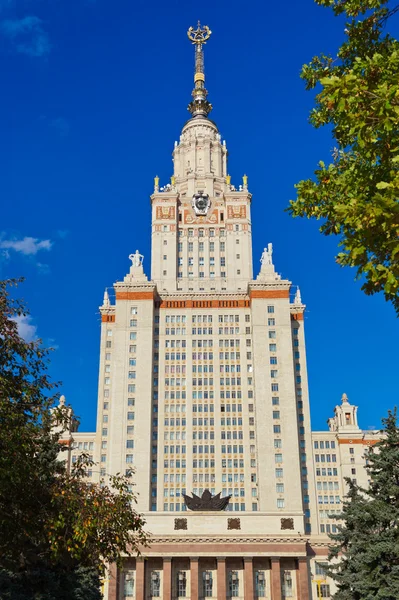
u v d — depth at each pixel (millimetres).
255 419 153250
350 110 21750
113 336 166125
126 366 157750
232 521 120250
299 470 148250
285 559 120562
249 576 116562
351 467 159500
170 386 159375
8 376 33156
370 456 60344
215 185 182625
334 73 26156
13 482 31516
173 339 163750
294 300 174000
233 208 177125
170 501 148875
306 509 154375
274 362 157750
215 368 161000
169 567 117062
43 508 33969
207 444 154000
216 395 158500
